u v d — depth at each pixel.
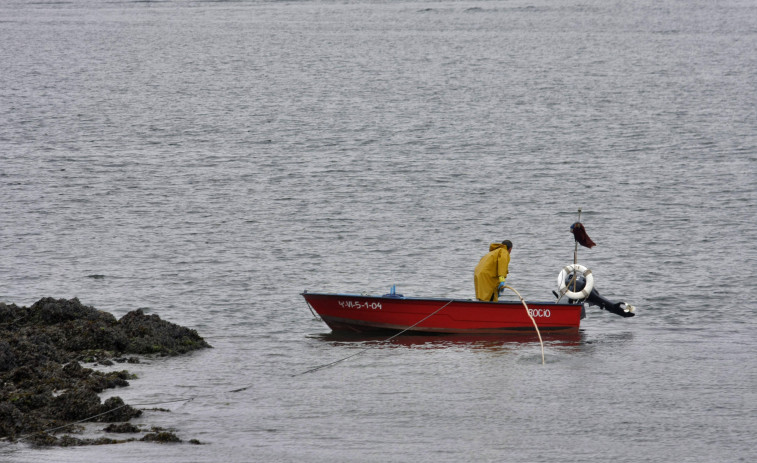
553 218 124.25
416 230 117.50
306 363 66.31
